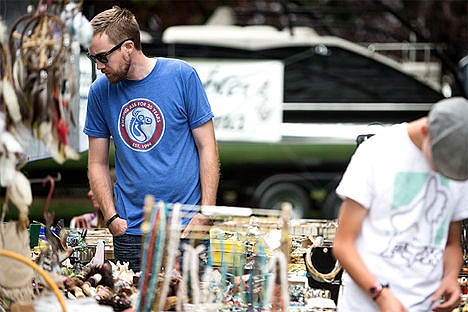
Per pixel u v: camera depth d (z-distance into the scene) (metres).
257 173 25.23
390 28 31.84
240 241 7.82
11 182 6.52
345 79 24.66
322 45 24.56
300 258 9.34
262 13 26.58
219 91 24.44
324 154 24.97
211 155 9.18
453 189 6.39
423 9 32.91
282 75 24.53
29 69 6.50
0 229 7.12
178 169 9.09
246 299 7.42
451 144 5.91
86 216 12.17
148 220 6.45
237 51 24.45
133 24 8.86
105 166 9.52
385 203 6.38
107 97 9.23
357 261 6.46
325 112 24.69
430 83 26.11
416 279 6.50
